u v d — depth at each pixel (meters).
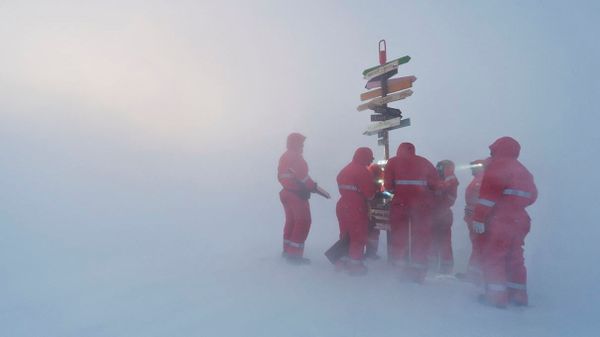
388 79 5.33
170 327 3.04
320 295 3.78
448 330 3.03
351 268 4.49
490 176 3.74
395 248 4.54
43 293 3.88
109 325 3.11
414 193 4.40
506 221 3.69
